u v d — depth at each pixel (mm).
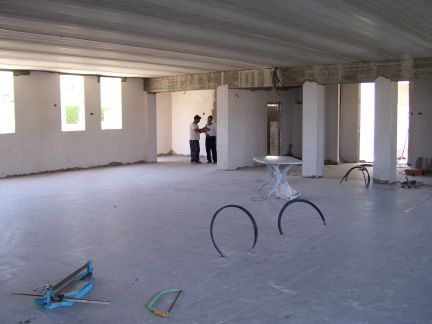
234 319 3480
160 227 6242
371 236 5754
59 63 9953
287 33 6516
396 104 9852
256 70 11391
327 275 4402
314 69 10555
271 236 5766
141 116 14164
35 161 11703
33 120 11609
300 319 3471
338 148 13750
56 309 3672
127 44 7371
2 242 5578
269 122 13875
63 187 9609
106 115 14047
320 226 6254
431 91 12156
